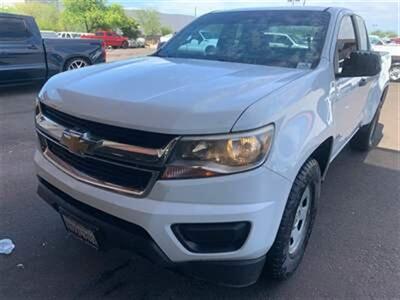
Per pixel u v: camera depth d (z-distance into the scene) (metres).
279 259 2.39
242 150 1.92
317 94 2.62
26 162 4.66
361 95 3.96
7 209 3.50
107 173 2.14
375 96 4.92
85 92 2.29
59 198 2.40
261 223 2.03
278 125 2.08
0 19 8.60
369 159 5.35
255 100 2.08
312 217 2.80
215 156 1.92
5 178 4.17
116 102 2.11
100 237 2.24
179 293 2.55
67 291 2.53
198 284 2.63
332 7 3.57
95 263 2.81
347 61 3.00
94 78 2.55
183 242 2.02
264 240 2.08
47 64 9.42
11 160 4.71
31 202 3.65
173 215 1.96
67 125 2.29
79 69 2.91
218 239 2.02
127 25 60.66
